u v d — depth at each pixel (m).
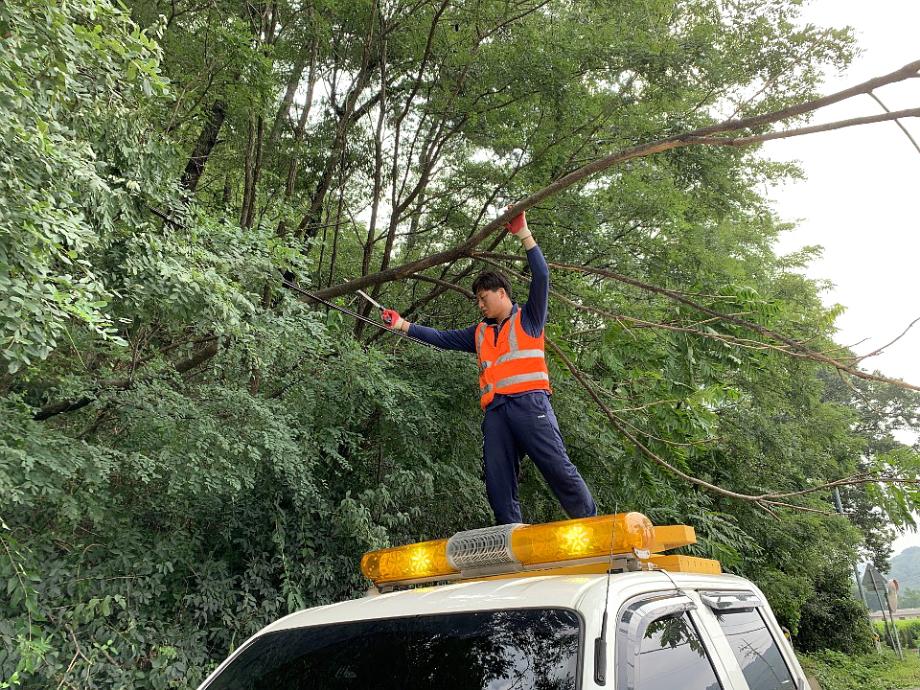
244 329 6.35
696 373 6.99
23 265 4.12
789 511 15.48
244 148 10.65
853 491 29.88
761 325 6.70
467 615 2.71
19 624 5.51
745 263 15.07
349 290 8.89
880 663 22.95
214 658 7.18
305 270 7.36
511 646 2.52
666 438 7.29
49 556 6.50
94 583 6.50
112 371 7.31
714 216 12.36
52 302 4.21
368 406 8.95
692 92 11.47
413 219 13.18
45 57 4.58
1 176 4.22
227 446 6.63
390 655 2.72
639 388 7.53
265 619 7.43
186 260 5.95
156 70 5.14
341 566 8.30
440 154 11.92
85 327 5.73
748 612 3.70
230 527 7.84
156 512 7.48
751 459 14.28
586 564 3.03
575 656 2.38
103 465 6.01
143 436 6.80
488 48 10.72
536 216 11.30
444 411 9.87
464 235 12.37
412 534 9.90
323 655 2.86
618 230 11.88
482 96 11.15
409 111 12.06
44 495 5.84
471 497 9.62
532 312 4.44
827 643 23.03
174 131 8.84
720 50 10.96
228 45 8.28
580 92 10.79
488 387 4.43
